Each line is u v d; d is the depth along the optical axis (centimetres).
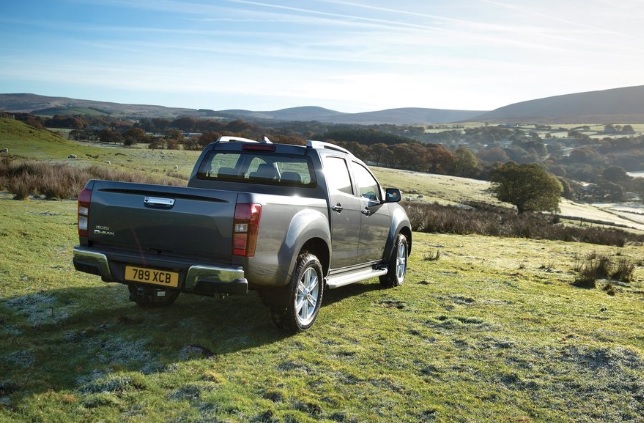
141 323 550
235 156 632
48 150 7800
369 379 427
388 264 754
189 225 470
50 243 930
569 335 543
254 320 572
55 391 392
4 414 357
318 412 370
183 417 360
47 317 555
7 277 701
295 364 450
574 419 369
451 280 857
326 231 560
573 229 2584
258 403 379
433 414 372
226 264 463
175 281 468
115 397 384
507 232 2194
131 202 490
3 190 1952
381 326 571
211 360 456
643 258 1481
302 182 594
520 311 651
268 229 475
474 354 487
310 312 555
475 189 11119
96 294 648
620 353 470
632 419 368
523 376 436
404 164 16875
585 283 907
